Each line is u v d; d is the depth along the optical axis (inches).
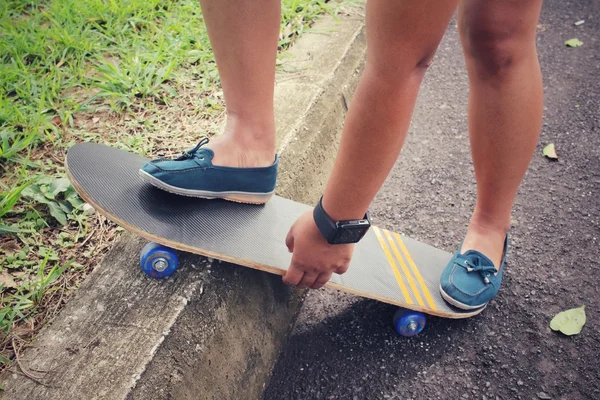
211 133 82.4
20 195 68.9
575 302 73.5
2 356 51.4
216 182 60.1
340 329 72.3
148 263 57.6
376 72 41.3
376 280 66.4
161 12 109.4
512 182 64.9
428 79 120.3
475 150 63.7
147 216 56.0
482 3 51.8
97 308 56.2
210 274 60.2
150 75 90.3
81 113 86.2
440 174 96.1
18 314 56.1
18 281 60.6
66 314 55.8
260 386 65.0
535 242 82.1
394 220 87.7
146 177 56.3
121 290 58.0
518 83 56.2
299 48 105.4
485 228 70.6
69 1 107.3
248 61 56.5
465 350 68.9
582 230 83.7
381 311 74.2
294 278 57.1
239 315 62.6
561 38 127.7
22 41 94.0
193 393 53.9
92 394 48.6
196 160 58.2
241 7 53.2
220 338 58.9
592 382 64.5
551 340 69.3
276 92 92.1
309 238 52.6
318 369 67.5
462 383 65.2
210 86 92.7
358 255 69.4
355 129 43.9
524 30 53.2
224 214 61.9
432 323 72.6
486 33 53.2
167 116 86.4
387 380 65.9
